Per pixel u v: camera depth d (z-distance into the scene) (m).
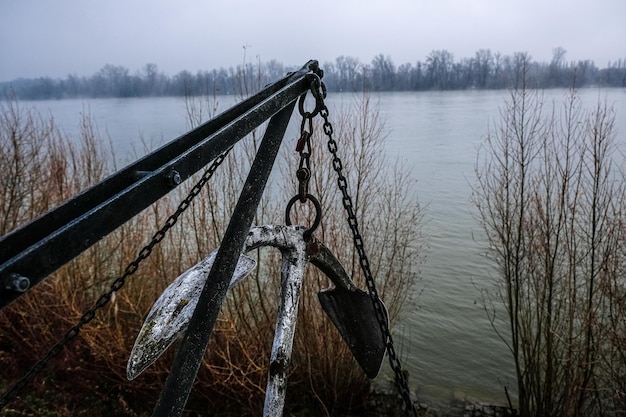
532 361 10.07
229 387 9.70
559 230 9.56
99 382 10.71
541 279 10.34
